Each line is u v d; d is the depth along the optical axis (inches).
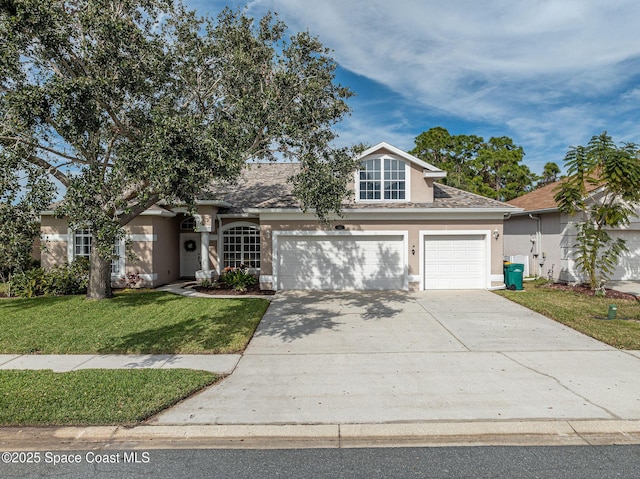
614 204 573.0
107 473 162.7
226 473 162.2
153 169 241.8
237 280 595.8
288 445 184.7
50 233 637.9
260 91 361.1
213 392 237.6
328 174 349.1
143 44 318.3
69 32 297.9
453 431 193.2
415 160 611.2
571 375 261.1
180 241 749.9
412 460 171.3
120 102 309.3
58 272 564.7
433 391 237.5
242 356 306.0
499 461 170.1
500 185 1560.0
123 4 375.6
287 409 214.8
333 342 342.0
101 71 303.9
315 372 271.4
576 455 174.4
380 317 431.2
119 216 431.5
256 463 169.6
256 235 708.7
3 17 273.9
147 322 393.7
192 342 333.1
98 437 189.2
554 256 684.1
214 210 667.4
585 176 559.5
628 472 161.2
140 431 192.5
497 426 195.9
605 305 476.4
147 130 304.2
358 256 598.2
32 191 261.9
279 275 598.9
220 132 307.6
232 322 395.2
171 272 708.7
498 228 594.6
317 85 354.0
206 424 199.0
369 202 616.1
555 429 194.4
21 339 337.4
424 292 579.5
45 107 262.1
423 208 579.8
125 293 554.3
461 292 575.5
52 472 163.5
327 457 174.1
